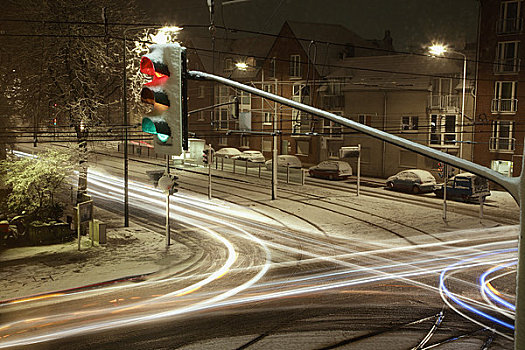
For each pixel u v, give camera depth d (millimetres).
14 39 26125
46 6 25656
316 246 23375
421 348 11875
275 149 35844
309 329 13227
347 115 50469
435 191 37438
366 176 49281
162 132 5289
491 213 31359
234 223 28469
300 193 38750
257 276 18625
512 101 40312
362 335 12734
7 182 24406
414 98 45656
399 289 16781
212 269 19656
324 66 53312
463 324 13539
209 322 13883
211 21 14312
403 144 4211
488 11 41062
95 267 19594
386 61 50438
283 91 56156
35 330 13375
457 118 43312
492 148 41719
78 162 25953
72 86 26609
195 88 64500
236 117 15375
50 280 17844
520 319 3271
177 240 24438
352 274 18719
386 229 26859
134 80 28203
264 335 12836
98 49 26422
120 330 13328
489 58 41281
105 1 27094
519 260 3287
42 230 23031
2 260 20406
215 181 44969
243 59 60188
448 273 18750
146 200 35750
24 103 26641
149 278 18500
